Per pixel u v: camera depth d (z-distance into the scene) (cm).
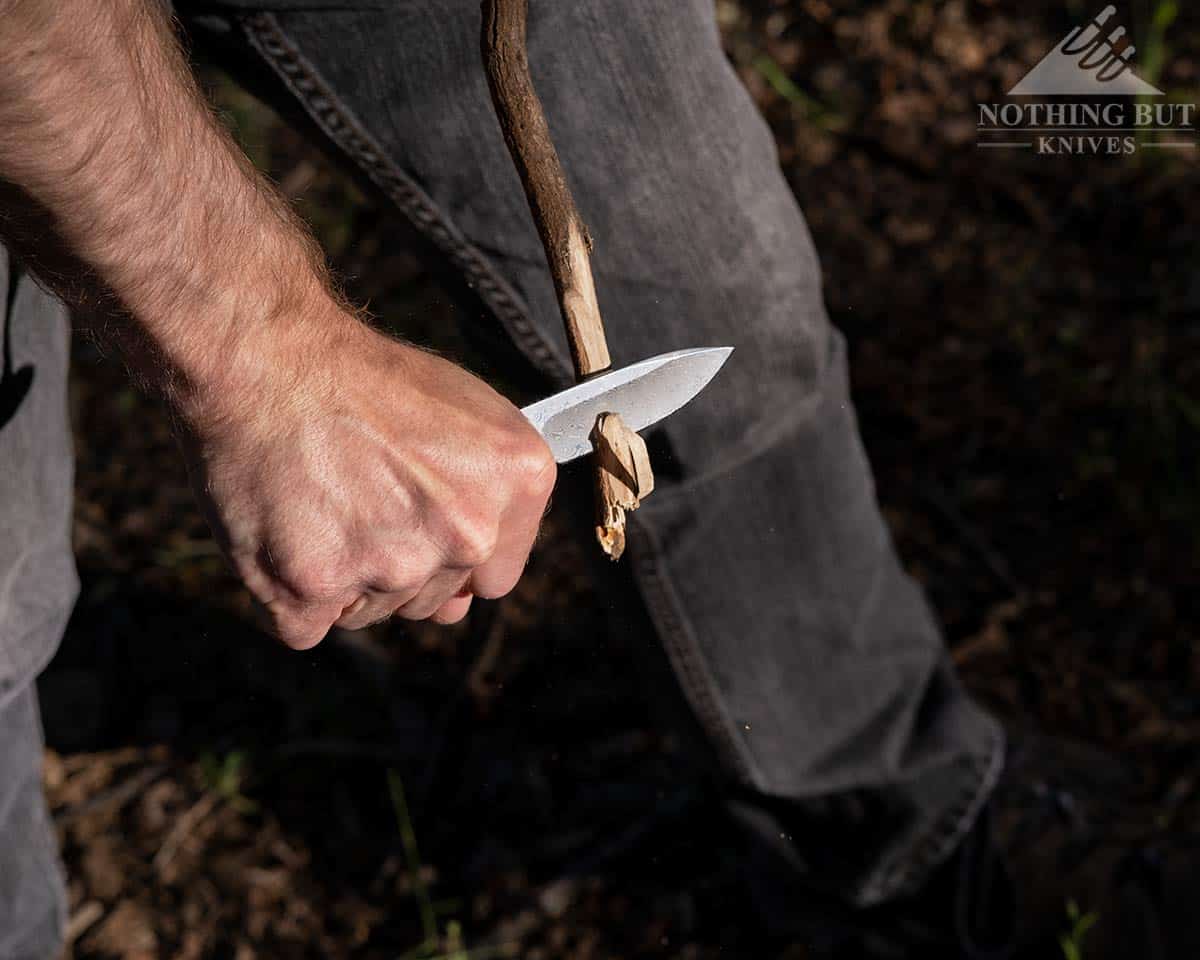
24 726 132
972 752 153
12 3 66
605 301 117
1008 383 230
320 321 85
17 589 121
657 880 181
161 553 218
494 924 179
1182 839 170
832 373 130
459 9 102
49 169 72
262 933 180
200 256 79
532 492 89
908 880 160
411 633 207
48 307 114
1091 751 183
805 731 146
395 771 194
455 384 89
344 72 106
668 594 133
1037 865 167
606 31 105
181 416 86
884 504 219
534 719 197
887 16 279
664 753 192
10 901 139
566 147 108
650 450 122
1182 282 237
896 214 253
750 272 117
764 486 130
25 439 117
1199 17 274
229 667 206
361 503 87
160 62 77
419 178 111
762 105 270
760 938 175
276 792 194
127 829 190
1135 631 201
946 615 206
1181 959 162
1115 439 221
